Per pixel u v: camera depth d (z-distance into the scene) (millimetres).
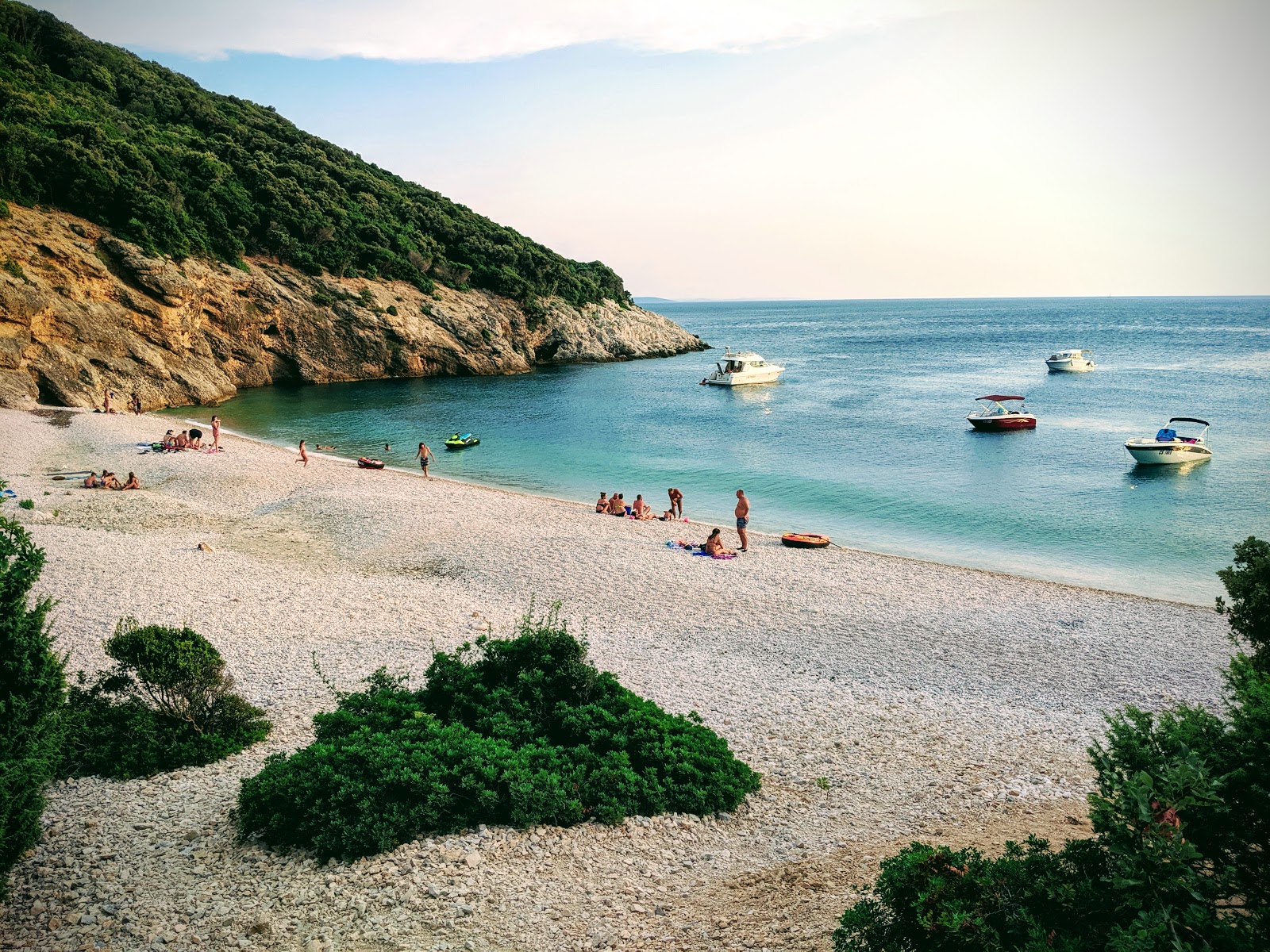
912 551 29094
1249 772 6094
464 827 9492
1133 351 106938
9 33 89062
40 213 60375
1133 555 28250
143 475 35688
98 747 11445
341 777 9289
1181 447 40219
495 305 97500
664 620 20156
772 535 30312
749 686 16078
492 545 26594
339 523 28938
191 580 21625
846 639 19156
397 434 55250
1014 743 13781
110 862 8805
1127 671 17469
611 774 10391
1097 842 6566
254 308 76312
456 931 7664
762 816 10789
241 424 57281
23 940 7406
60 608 18609
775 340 155375
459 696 11750
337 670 16031
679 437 53969
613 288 130000
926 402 67312
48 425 45562
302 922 7773
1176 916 5340
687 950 7398
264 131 106938
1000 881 6168
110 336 59219
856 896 8328
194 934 7562
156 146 77938
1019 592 23250
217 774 11281
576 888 8547
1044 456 44094
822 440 51469
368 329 83750
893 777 12258
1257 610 12219
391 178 120938
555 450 50031
